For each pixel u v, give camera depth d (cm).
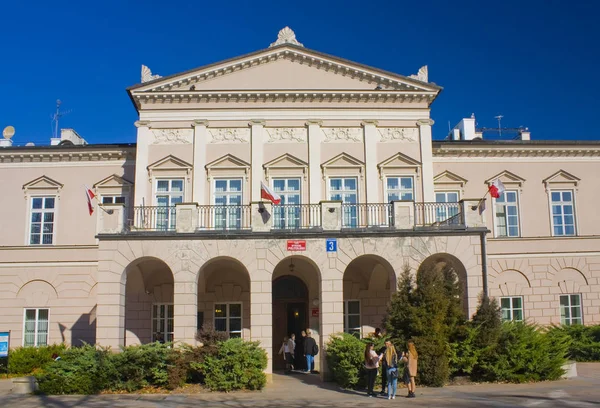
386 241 2127
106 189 2798
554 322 2795
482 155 2923
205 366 1817
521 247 2827
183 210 2136
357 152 2614
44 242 2762
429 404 1512
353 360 1853
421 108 2670
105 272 2073
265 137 2609
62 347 2477
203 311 2531
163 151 2580
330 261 2108
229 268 2552
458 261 2139
